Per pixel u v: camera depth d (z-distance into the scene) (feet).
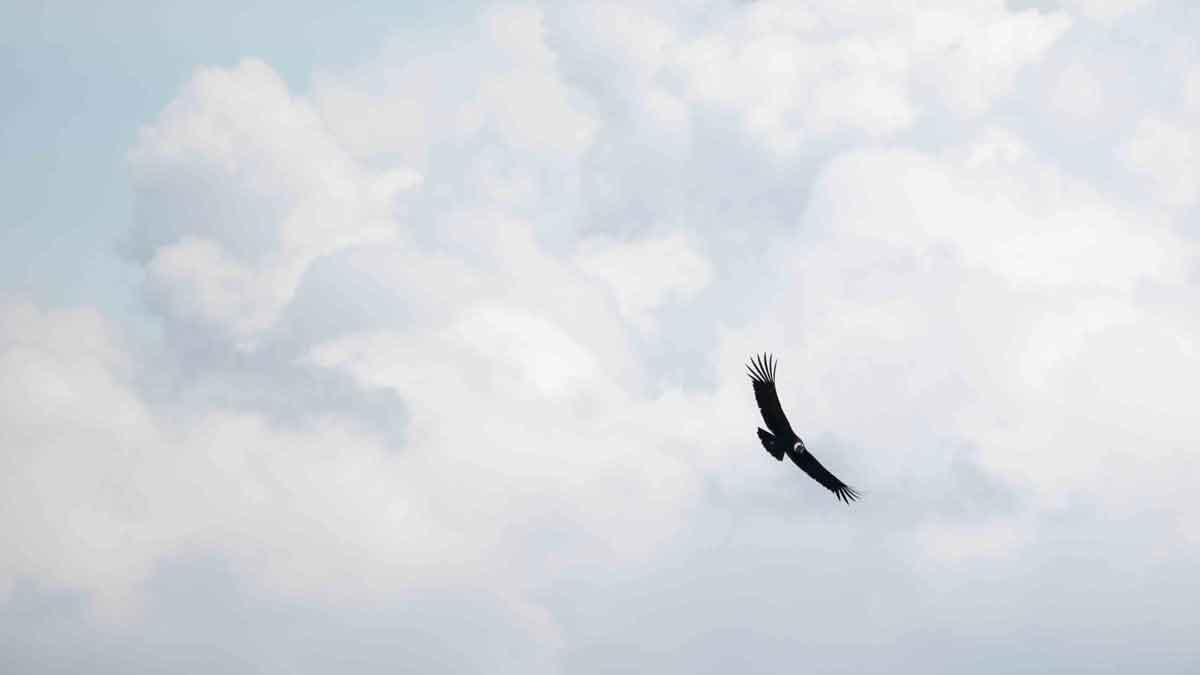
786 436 359.05
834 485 359.66
